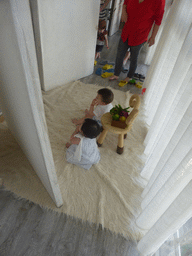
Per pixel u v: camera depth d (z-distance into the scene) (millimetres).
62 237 1146
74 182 1434
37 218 1212
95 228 1203
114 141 1883
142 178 1562
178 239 823
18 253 1060
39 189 1363
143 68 3479
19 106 919
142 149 1839
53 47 2111
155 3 2020
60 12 1920
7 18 545
